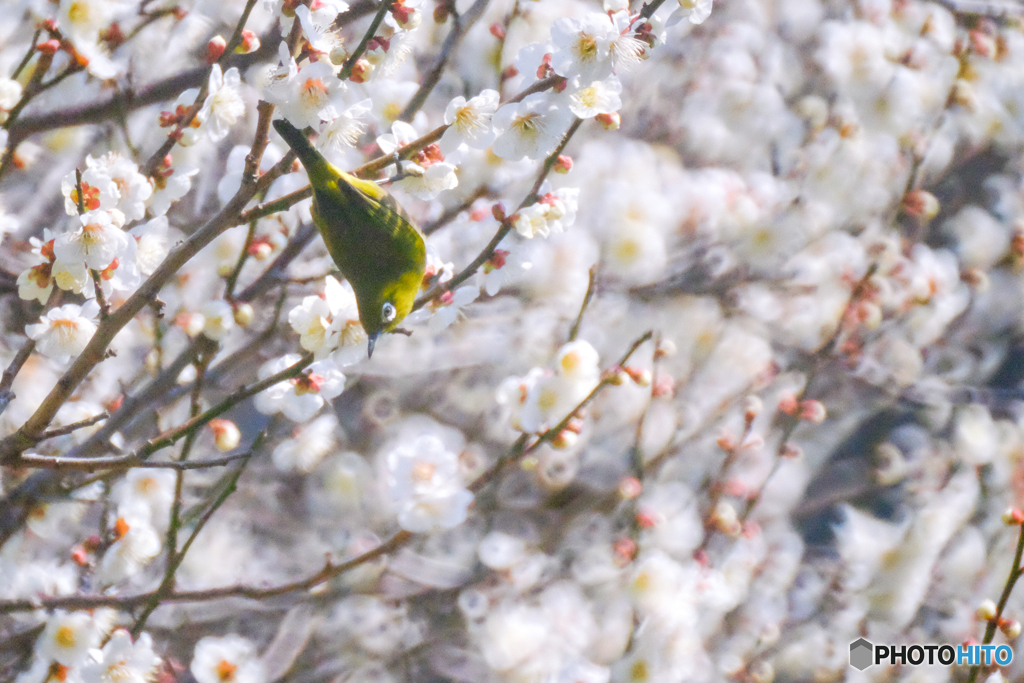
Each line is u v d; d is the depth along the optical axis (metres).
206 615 3.21
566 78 2.87
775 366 3.99
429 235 3.11
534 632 3.25
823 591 3.70
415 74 3.29
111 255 2.86
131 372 3.17
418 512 2.97
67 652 2.95
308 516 3.55
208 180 3.21
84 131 3.15
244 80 3.18
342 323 2.92
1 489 3.03
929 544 3.69
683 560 3.23
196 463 2.85
